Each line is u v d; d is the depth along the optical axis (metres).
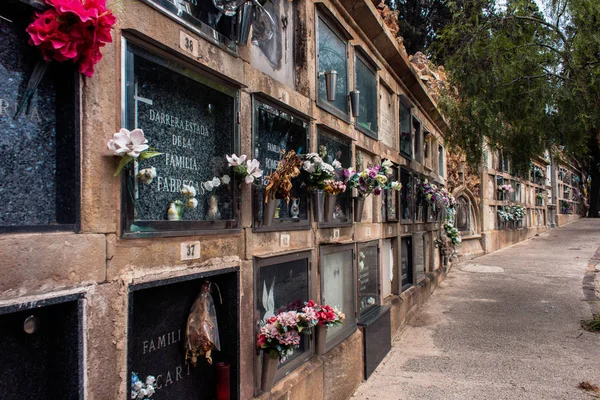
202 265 2.25
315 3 3.82
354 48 4.80
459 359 4.67
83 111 1.61
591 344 5.00
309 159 3.28
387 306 5.18
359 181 4.20
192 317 2.27
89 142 1.62
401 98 6.80
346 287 4.30
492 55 6.36
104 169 1.68
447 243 10.06
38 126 1.55
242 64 2.68
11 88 1.46
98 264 1.64
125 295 1.74
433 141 9.56
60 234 1.51
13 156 1.46
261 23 2.94
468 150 7.82
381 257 5.39
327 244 3.80
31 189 1.51
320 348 3.53
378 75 5.69
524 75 6.29
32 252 1.41
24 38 1.50
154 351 2.07
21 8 1.46
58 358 1.55
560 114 6.02
